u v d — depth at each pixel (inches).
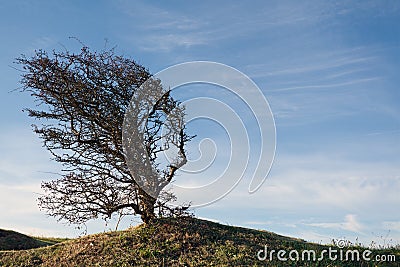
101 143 604.7
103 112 599.5
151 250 576.7
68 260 580.1
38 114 607.2
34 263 592.1
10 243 739.4
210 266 534.9
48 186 604.4
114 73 600.7
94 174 607.2
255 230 687.1
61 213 604.7
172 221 642.2
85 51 603.8
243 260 548.4
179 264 545.6
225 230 649.6
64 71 587.8
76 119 603.8
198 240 600.7
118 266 547.5
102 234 645.9
